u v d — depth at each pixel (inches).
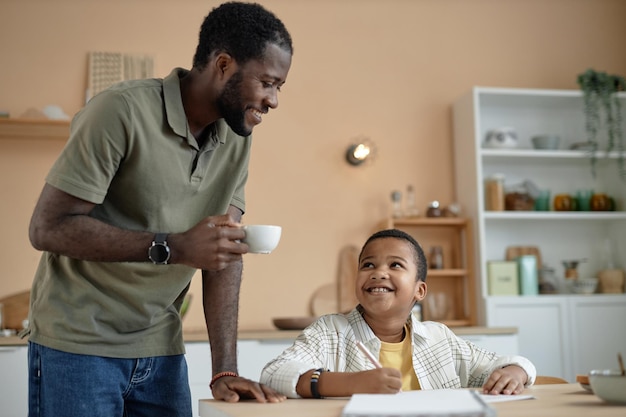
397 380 52.7
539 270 160.7
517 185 162.6
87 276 64.6
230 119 64.5
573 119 171.8
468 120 160.1
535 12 175.6
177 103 64.4
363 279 69.7
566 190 169.8
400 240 71.7
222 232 57.1
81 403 63.1
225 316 71.1
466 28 172.4
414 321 70.1
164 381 69.8
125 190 63.9
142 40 158.9
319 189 161.2
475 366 70.2
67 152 60.0
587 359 151.9
